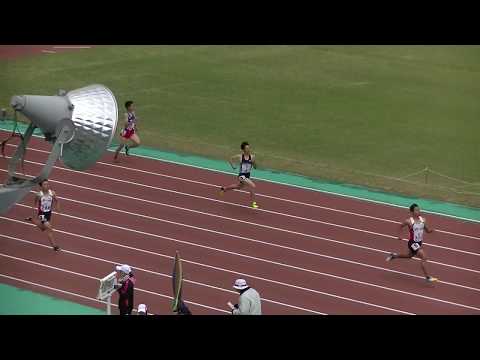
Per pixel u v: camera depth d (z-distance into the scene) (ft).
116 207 223.71
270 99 327.88
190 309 173.68
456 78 364.58
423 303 178.50
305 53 392.06
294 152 271.90
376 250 203.10
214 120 300.20
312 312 172.76
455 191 242.58
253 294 146.51
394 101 331.36
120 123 292.81
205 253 199.41
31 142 266.36
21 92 324.39
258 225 215.31
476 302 179.52
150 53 382.42
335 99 331.36
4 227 210.38
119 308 159.63
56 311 169.48
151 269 190.80
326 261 196.75
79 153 56.39
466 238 211.41
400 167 261.24
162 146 271.69
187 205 226.38
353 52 396.16
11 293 177.47
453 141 286.66
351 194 238.07
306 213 223.71
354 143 282.36
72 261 193.77
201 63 371.97
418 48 403.13
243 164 221.87
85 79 345.10
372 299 179.83
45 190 194.59
